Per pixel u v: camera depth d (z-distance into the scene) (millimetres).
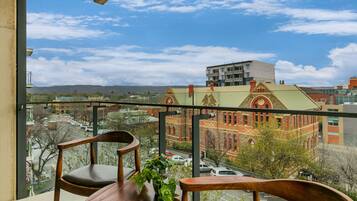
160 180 1550
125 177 2094
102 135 2574
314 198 1069
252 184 1224
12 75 2842
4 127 2789
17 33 2889
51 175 3125
